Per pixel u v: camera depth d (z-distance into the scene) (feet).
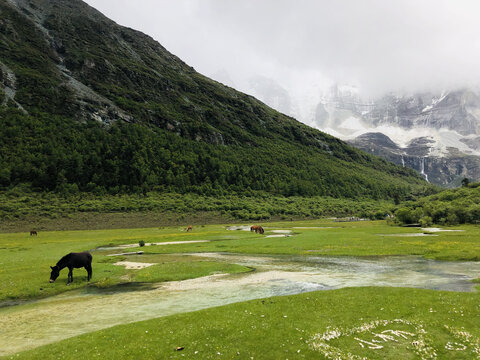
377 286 88.84
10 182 485.97
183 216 481.87
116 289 97.76
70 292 95.20
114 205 474.90
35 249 195.00
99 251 197.36
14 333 59.00
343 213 632.38
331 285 96.43
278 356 44.62
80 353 46.55
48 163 535.60
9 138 560.20
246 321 58.75
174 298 83.92
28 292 92.63
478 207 372.99
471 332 52.03
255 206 583.17
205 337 51.52
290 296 77.71
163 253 185.68
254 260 153.89
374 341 49.11
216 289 93.81
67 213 424.05
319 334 51.93
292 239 242.78
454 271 118.01
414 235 260.01
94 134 650.02
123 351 46.85
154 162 650.02
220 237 271.69
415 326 55.06
